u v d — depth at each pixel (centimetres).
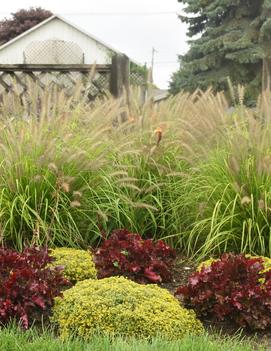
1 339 395
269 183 586
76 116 655
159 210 644
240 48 2445
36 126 615
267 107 620
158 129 623
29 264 481
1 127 634
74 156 585
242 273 462
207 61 2473
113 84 912
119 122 674
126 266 518
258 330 447
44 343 390
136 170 645
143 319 420
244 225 569
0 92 918
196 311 457
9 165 587
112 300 433
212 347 384
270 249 567
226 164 604
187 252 612
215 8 2523
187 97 755
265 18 2412
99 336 400
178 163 660
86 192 616
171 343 390
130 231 629
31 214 593
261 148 591
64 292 461
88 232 612
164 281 539
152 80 725
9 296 441
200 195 612
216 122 659
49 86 747
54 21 3259
